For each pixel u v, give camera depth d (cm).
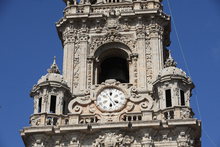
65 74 6031
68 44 6241
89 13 6350
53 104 5738
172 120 5328
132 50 6144
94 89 5731
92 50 6209
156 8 6350
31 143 5412
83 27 6322
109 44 6256
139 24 6288
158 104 5681
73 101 5656
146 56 6084
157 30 6256
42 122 5519
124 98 5669
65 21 6359
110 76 6488
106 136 5350
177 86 5650
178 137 5312
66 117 5600
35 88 5778
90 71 6059
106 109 5609
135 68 6025
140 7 6412
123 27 6300
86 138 5412
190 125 5322
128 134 5394
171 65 5900
